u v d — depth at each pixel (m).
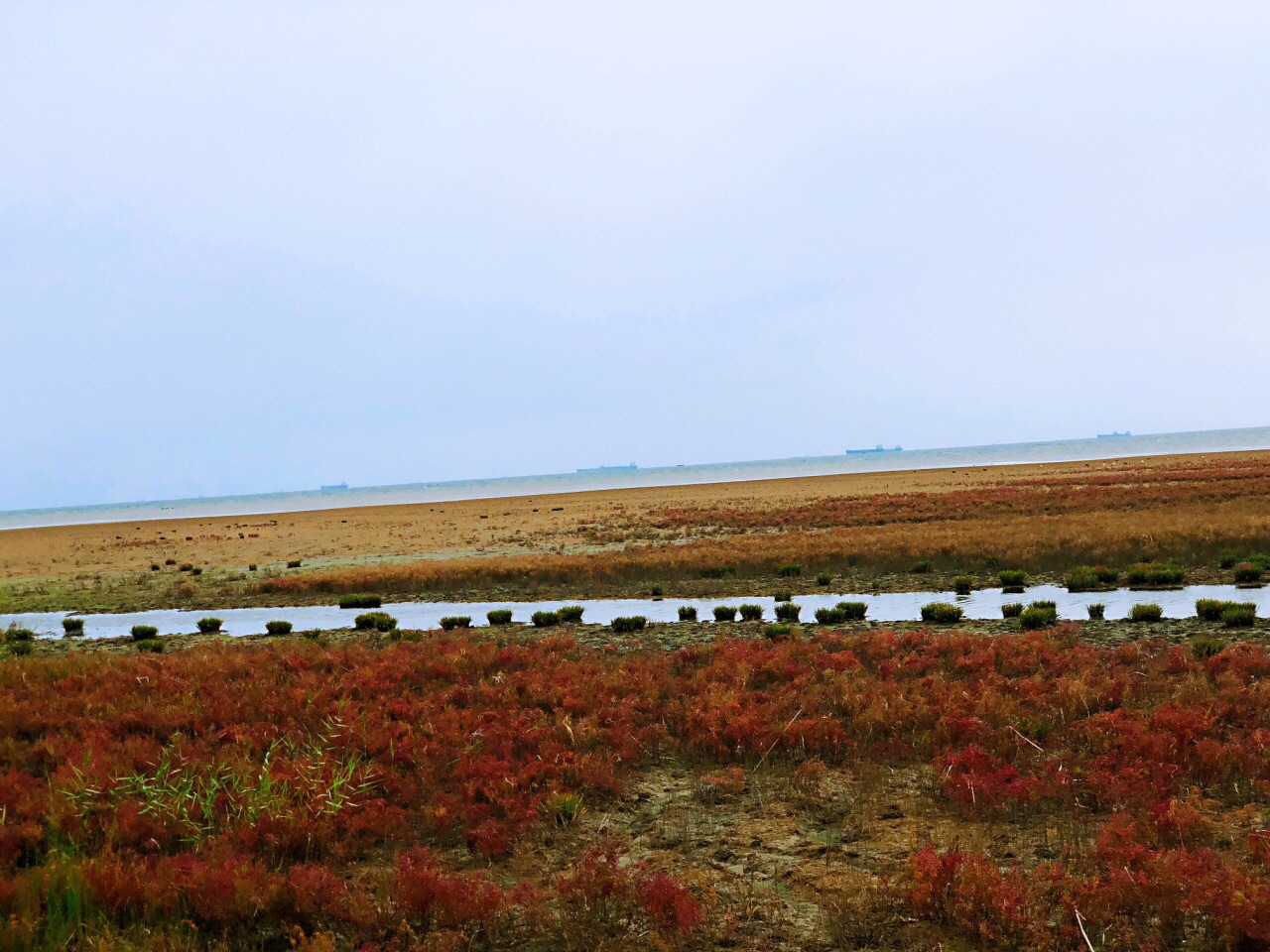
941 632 17.97
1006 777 8.41
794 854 7.26
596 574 31.92
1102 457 150.00
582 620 23.83
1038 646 14.37
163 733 11.77
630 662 14.76
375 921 6.18
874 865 6.93
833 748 10.13
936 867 6.06
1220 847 6.91
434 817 8.34
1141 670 12.84
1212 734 9.53
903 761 9.70
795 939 5.74
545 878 7.08
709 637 19.34
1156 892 5.74
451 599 30.28
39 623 30.52
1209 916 5.55
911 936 5.70
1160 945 5.44
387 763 10.00
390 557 46.16
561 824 8.26
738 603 25.42
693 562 32.31
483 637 21.19
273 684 14.22
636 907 6.22
